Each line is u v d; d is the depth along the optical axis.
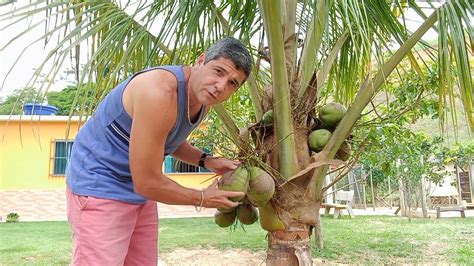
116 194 1.77
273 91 2.12
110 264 1.74
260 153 2.11
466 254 5.85
